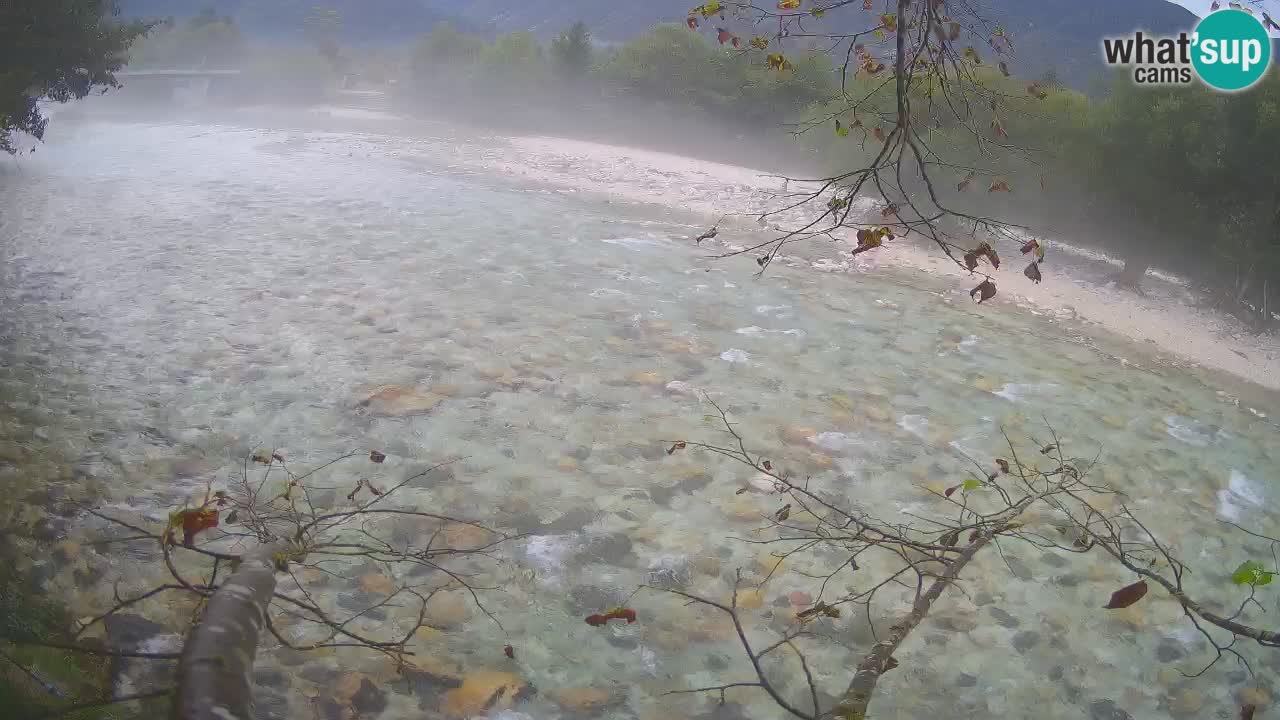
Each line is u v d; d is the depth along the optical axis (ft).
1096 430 19.10
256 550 8.26
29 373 17.56
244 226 30.25
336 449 15.48
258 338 20.36
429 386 18.38
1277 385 23.75
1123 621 12.45
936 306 27.50
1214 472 17.61
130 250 26.66
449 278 25.91
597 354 20.89
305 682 9.87
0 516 12.30
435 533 13.09
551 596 11.92
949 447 17.51
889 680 10.81
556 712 9.91
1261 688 11.26
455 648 10.75
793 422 18.02
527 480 14.90
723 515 14.28
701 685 10.50
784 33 9.75
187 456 14.80
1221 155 29.91
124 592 10.95
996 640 11.80
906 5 8.58
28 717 7.07
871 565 13.15
